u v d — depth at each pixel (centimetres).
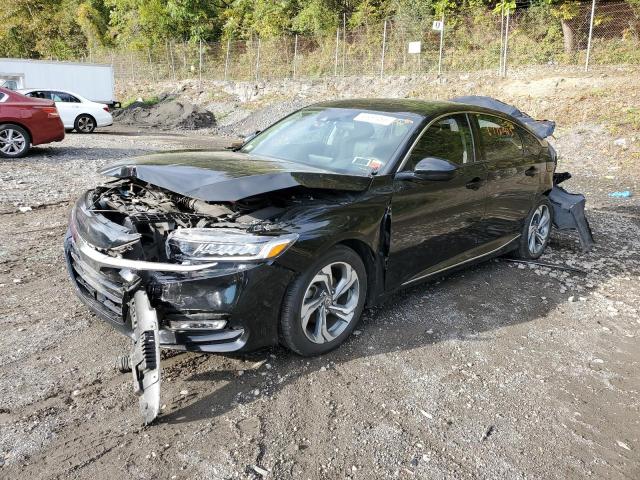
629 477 262
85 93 2623
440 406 309
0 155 1092
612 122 1468
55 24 4653
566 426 298
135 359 281
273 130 488
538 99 1733
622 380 351
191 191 304
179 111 2656
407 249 399
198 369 331
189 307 297
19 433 266
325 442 272
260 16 3284
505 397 322
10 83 2441
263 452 262
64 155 1207
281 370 334
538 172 551
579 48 2094
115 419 282
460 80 2147
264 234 304
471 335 398
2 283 449
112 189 396
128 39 3969
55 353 342
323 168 402
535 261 580
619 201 928
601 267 572
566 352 383
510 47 2234
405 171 392
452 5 2472
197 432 274
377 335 387
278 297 315
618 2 2078
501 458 269
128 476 242
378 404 306
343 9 2970
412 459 264
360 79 2478
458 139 453
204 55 3394
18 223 631
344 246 348
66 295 432
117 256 305
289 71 2925
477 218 467
